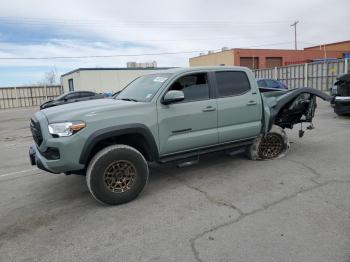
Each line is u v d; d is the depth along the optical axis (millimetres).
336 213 3822
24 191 5191
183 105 4945
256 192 4605
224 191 4699
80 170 4520
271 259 2951
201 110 5109
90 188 4238
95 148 4539
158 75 5316
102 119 4281
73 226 3844
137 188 4496
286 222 3646
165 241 3373
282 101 6207
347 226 3504
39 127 4312
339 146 7156
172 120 4832
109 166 4281
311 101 6770
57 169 4145
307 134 8695
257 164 5957
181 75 5035
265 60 48344
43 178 5824
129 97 5242
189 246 3248
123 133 4395
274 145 6312
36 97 41438
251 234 3416
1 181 5812
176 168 5930
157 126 4688
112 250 3262
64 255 3227
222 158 6441
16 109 35406
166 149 4840
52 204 4574
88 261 3096
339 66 23781
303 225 3561
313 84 26219
